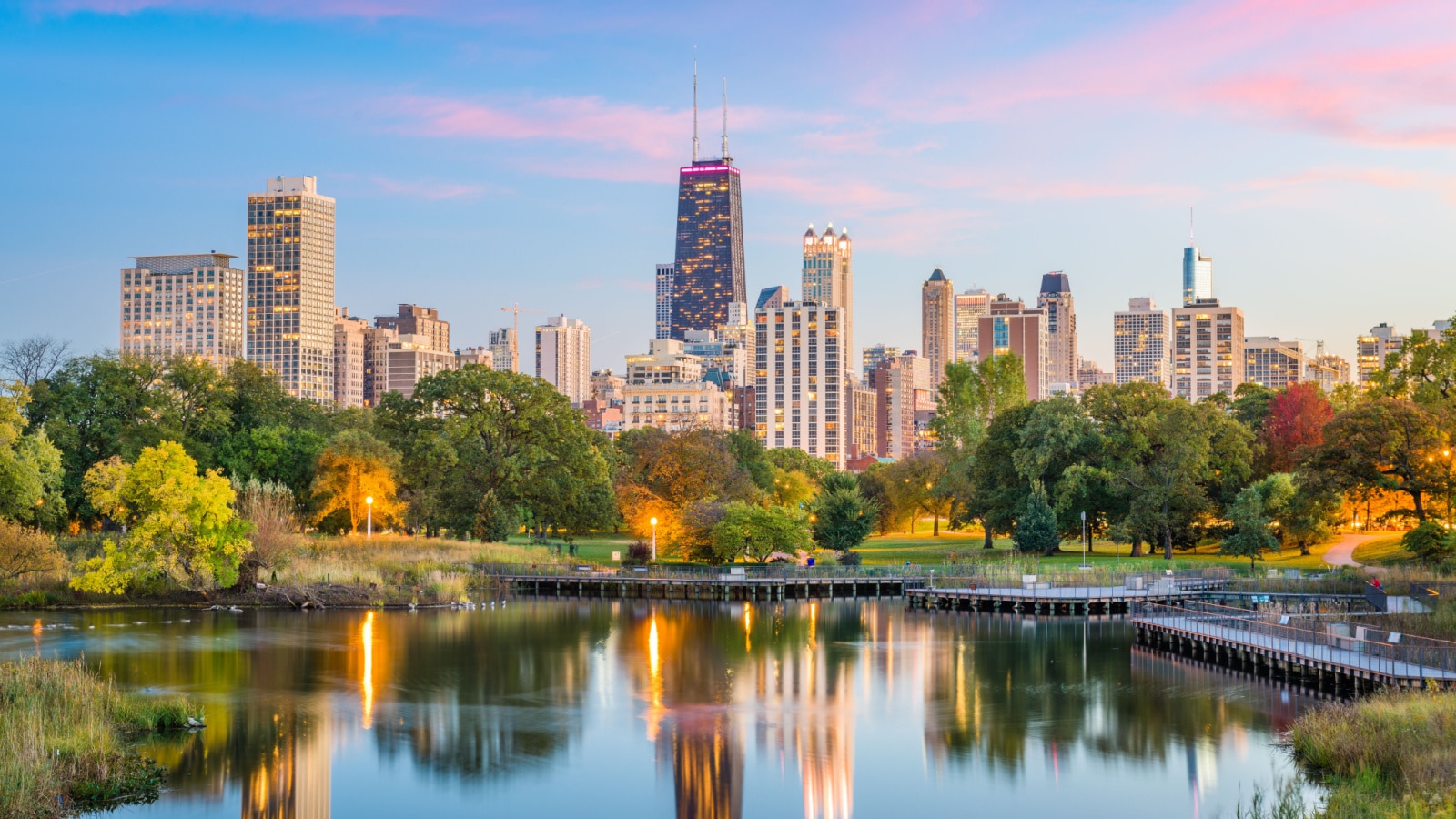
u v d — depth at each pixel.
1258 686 63.41
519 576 105.19
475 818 41.94
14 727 43.41
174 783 44.31
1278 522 120.62
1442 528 101.25
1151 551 126.19
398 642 74.38
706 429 144.88
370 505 114.31
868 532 124.50
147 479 83.81
